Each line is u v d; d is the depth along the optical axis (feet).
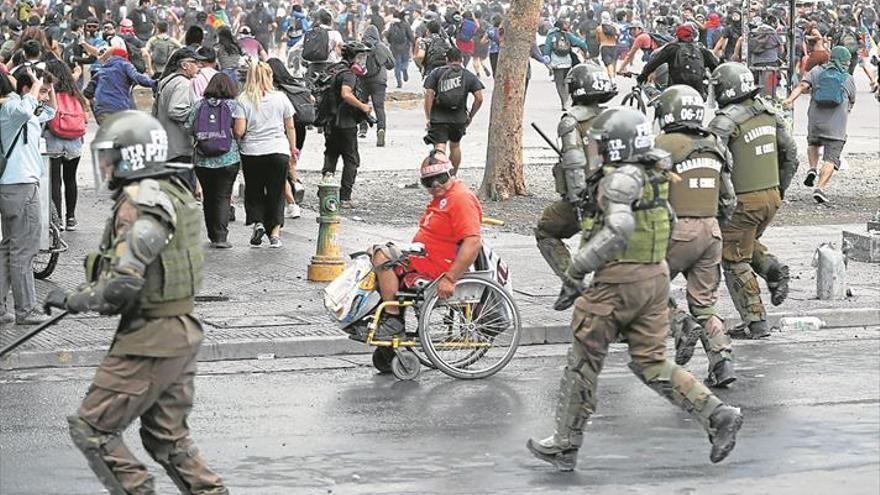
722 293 68.03
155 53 139.44
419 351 53.16
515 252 79.10
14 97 58.95
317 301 65.31
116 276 31.60
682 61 103.50
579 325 39.88
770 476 39.78
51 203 70.69
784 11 215.72
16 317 60.34
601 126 38.96
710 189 50.16
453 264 51.52
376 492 38.42
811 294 66.90
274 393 50.29
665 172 39.37
